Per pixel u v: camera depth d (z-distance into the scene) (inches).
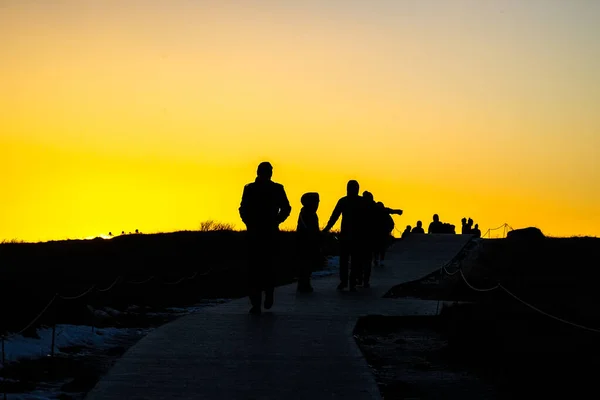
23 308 539.8
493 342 483.2
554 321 532.1
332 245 1584.6
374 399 368.2
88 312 614.9
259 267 643.5
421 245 1562.5
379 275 1086.4
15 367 429.7
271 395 373.7
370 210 896.9
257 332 548.1
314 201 854.5
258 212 639.8
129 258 1189.7
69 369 438.9
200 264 1149.7
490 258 1171.3
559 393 378.0
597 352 442.9
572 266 1015.6
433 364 469.7
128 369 425.4
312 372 421.7
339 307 703.1
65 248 1364.4
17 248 1344.7
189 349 482.9
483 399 381.7
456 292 800.3
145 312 711.1
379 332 602.2
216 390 381.1
